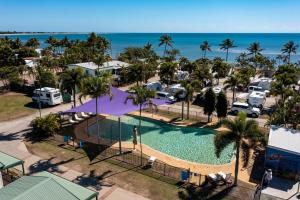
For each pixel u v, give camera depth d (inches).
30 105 1910.7
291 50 3959.2
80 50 3823.8
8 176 888.3
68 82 1501.0
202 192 889.5
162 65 2226.9
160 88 2240.4
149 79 2844.5
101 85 1249.4
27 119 1622.8
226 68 2445.9
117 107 1370.6
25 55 4153.5
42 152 1186.0
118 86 2449.6
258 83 2284.7
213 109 1502.2
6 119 1620.3
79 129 1478.8
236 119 885.8
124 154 1170.0
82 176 991.6
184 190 902.4
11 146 1246.3
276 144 995.3
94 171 1026.1
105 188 916.6
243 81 2095.2
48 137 1343.5
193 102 1962.4
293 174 960.3
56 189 641.0
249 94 1988.2
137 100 1214.3
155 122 1600.6
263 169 1041.5
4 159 863.7
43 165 1071.6
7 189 655.1
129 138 1379.2
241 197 859.4
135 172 1018.7
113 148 1234.0
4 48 3230.8
